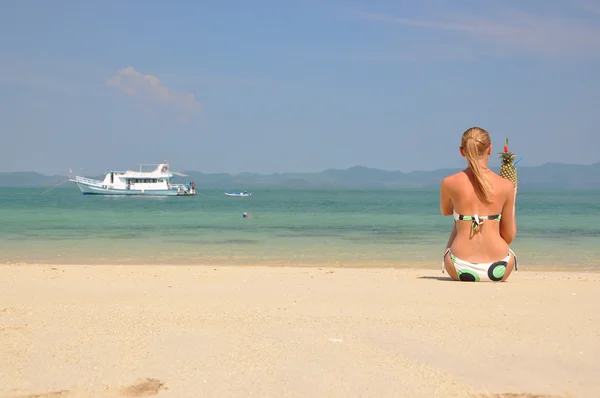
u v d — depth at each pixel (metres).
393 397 3.07
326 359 3.72
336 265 12.71
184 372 3.47
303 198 116.31
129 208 53.00
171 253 15.21
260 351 3.91
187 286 7.59
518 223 29.25
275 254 15.03
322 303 5.97
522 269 12.02
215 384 3.27
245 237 20.48
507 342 4.17
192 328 4.64
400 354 3.85
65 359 3.73
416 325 4.77
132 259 13.84
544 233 22.22
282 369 3.52
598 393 3.15
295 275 9.15
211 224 28.30
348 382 3.29
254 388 3.20
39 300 6.27
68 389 3.20
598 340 4.22
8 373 3.44
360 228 25.36
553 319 4.99
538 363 3.66
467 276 7.61
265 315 5.25
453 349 3.98
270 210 49.78
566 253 15.17
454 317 5.11
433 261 13.51
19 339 4.24
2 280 8.20
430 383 3.28
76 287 7.45
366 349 3.97
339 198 118.31
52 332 4.48
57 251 15.53
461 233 7.63
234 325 4.77
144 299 6.34
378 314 5.29
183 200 88.00
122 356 3.80
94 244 17.59
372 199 106.75
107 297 6.51
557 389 3.20
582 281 7.87
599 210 50.19
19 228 24.62
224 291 7.04
